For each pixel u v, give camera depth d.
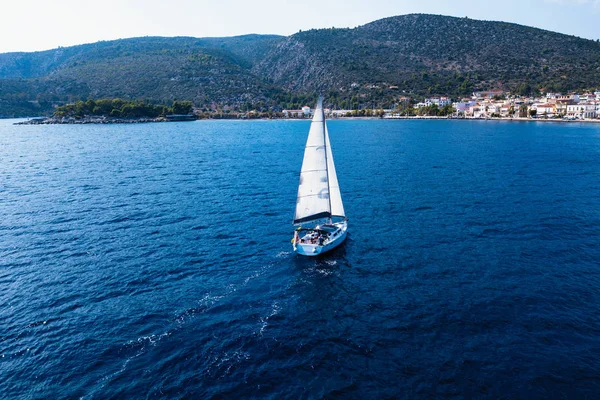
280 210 55.78
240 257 39.88
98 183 73.50
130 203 59.50
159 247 42.41
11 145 137.75
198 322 28.72
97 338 26.92
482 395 21.69
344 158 101.56
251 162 98.06
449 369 23.70
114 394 22.03
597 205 57.12
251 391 22.20
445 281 34.56
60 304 31.16
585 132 163.25
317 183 41.78
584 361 24.20
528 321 28.38
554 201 59.38
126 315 29.59
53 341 26.64
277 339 26.75
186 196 63.53
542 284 33.75
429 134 160.50
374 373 23.50
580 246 41.94
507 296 31.84
